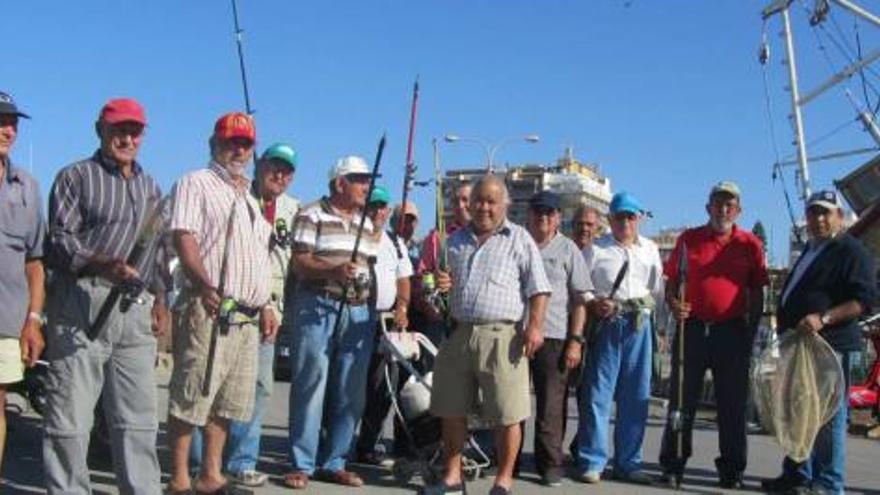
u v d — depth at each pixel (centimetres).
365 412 795
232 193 586
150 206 545
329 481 712
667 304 791
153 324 555
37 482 653
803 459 722
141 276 539
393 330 771
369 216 714
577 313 752
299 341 693
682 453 772
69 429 524
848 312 725
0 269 505
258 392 684
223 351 574
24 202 516
